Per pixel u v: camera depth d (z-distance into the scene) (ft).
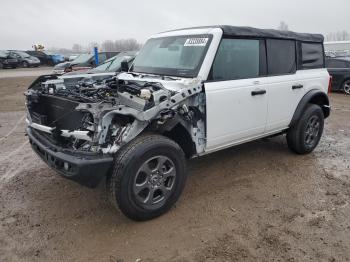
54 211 11.98
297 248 9.93
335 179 14.69
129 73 15.24
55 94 12.42
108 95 10.94
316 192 13.44
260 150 18.30
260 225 11.09
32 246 10.06
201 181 14.39
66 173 10.28
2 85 55.67
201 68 12.39
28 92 13.57
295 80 15.94
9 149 18.74
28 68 107.65
